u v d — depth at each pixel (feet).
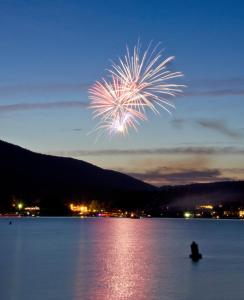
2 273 192.75
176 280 179.22
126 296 149.69
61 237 430.61
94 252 284.00
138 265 221.46
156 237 450.30
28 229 600.39
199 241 399.44
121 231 569.64
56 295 149.59
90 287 163.43
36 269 204.85
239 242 392.27
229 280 179.63
